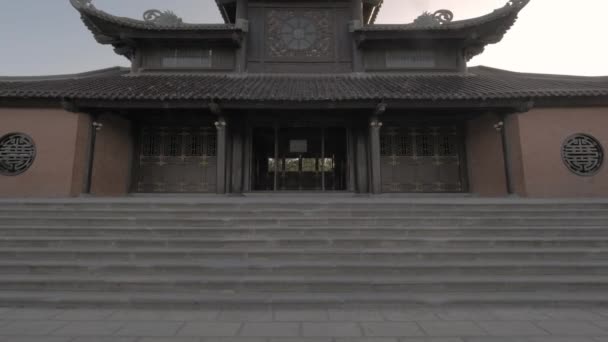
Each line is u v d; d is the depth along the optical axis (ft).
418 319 16.44
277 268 20.85
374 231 25.86
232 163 47.44
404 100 39.19
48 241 23.72
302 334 14.73
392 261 22.18
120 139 46.55
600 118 41.86
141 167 47.75
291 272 20.88
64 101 38.06
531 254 22.35
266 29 53.57
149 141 48.34
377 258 22.34
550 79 48.52
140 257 22.33
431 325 15.71
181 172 47.96
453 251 22.45
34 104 40.65
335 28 53.88
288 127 49.29
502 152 44.39
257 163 48.91
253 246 24.02
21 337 14.29
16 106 40.63
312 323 15.96
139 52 51.62
